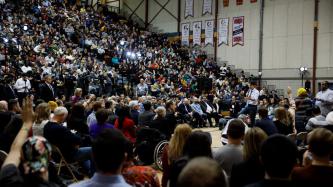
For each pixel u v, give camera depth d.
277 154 1.82
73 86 15.40
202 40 27.27
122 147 1.82
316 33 21.95
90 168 5.95
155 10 30.22
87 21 25.56
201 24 27.34
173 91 19.36
